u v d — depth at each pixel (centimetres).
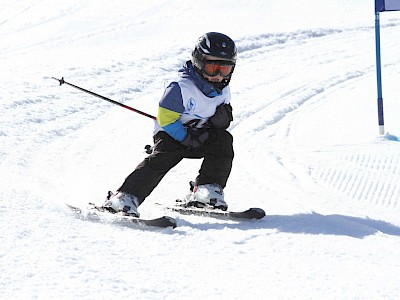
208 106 1744
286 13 6581
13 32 6831
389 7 2894
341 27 5747
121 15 7112
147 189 1716
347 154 2589
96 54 4844
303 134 2916
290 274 1309
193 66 1733
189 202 1827
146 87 3819
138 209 1845
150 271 1295
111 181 2194
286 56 4794
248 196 2075
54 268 1264
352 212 1936
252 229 1630
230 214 1712
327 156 2569
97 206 1725
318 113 3291
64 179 2172
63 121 2984
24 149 2502
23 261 1290
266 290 1223
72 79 3803
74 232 1507
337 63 4497
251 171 2373
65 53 5056
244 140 2819
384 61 4488
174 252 1425
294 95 3616
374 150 2636
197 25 6144
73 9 7612
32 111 3059
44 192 1917
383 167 2430
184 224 1662
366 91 3700
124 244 1457
